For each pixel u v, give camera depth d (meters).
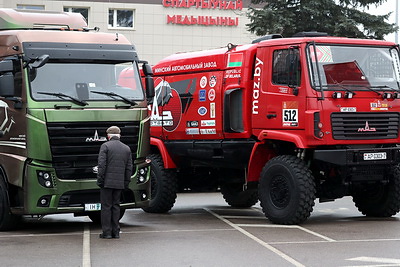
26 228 14.45
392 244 11.84
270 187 14.48
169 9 38.34
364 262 10.24
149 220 15.51
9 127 13.83
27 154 13.30
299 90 14.03
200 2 38.47
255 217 15.98
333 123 13.94
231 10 38.66
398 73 14.82
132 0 38.00
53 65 13.66
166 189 16.97
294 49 14.17
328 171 14.76
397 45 14.86
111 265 10.13
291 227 13.92
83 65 13.88
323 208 17.80
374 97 14.38
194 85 16.62
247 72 15.20
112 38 14.40
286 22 27.17
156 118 17.66
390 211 15.38
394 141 14.62
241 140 15.47
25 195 13.41
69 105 13.46
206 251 11.23
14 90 13.58
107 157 12.64
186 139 16.86
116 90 14.01
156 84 17.86
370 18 28.12
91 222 15.55
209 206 18.78
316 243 11.96
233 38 38.78
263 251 11.20
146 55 38.22
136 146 14.04
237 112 15.48
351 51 14.39
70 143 13.44
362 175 14.52
